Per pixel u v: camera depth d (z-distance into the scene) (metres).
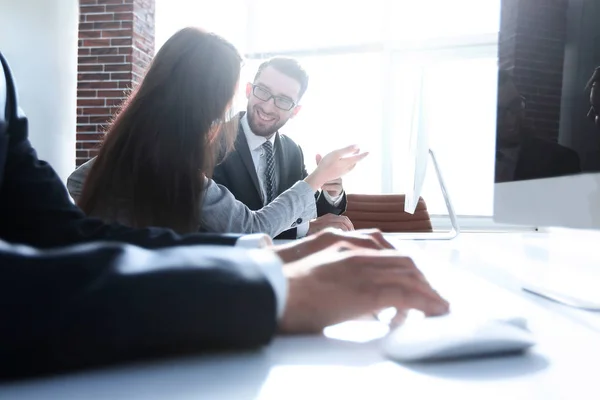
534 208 0.60
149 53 4.25
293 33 4.23
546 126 0.57
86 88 3.96
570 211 0.52
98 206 0.88
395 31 4.09
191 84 0.91
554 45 0.57
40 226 0.50
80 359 0.22
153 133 0.88
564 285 0.56
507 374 0.25
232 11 4.29
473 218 3.91
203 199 0.95
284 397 0.22
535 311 0.42
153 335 0.22
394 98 4.14
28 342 0.20
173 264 0.24
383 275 0.34
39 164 0.54
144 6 4.11
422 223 2.41
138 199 0.87
